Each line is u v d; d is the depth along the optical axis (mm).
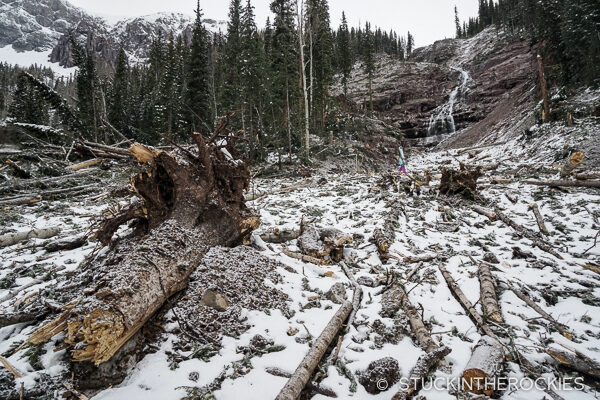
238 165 4922
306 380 2613
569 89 24031
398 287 4246
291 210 8539
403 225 7293
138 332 2938
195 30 25531
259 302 3738
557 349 3152
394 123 41000
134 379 2627
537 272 4941
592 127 14656
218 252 4312
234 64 21719
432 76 54094
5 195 8844
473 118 40344
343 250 5781
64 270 4469
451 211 8211
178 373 2662
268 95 19484
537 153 16109
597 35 22125
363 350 3152
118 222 4262
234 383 2594
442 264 5172
